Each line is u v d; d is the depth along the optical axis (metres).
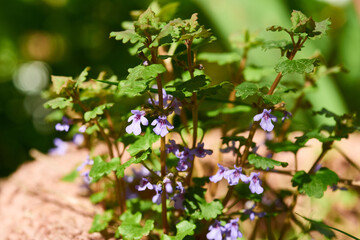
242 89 0.41
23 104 1.17
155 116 0.41
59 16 1.13
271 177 0.59
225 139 0.42
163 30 0.38
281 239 0.47
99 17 1.13
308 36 0.40
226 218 0.43
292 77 0.58
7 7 1.12
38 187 0.57
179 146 0.42
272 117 0.40
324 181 0.43
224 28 0.81
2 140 1.10
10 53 1.12
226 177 0.41
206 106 0.54
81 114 0.44
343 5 0.95
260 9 0.80
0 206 0.55
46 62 1.15
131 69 0.40
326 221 0.54
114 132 0.47
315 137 0.43
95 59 1.12
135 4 1.11
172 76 0.48
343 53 0.95
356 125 0.45
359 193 0.57
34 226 0.50
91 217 0.51
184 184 0.43
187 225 0.42
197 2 0.83
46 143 1.11
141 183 0.41
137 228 0.42
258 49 0.73
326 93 0.78
